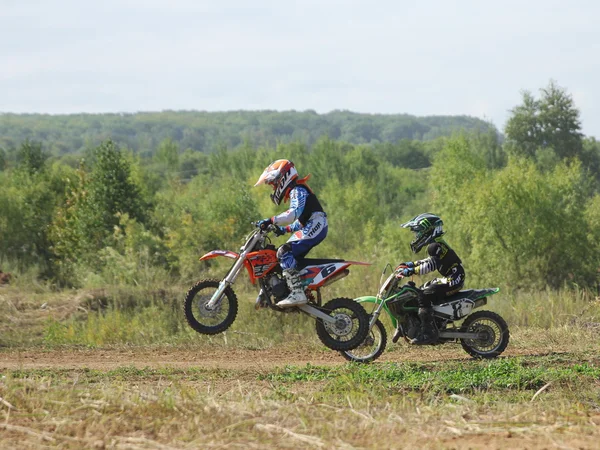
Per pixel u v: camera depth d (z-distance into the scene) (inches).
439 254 605.0
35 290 1067.9
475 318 617.3
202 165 5772.6
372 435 355.9
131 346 771.4
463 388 483.5
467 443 343.0
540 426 370.3
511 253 1342.3
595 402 446.0
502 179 1346.0
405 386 487.2
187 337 801.6
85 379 530.6
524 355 630.5
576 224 1330.0
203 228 1347.2
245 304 858.1
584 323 782.5
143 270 1084.5
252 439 347.9
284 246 558.9
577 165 1437.0
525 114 3789.4
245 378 546.0
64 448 334.6
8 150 5639.8
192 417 381.4
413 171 5039.4
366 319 580.7
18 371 562.6
